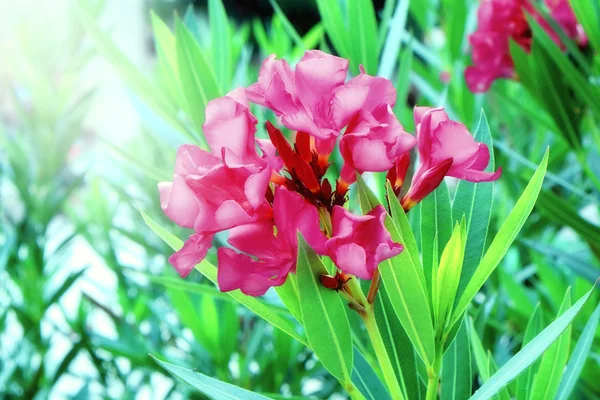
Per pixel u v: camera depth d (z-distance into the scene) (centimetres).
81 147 132
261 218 52
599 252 82
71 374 122
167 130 69
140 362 102
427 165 54
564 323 50
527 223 106
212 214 51
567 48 88
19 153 117
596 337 79
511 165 117
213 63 75
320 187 52
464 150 53
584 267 83
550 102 85
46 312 119
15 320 131
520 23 94
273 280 51
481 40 95
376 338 54
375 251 50
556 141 110
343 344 54
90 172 120
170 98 77
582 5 82
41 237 119
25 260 119
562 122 86
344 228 50
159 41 69
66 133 113
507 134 120
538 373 59
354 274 50
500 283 94
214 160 52
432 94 103
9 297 119
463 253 55
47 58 109
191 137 68
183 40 65
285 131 87
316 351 53
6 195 128
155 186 111
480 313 71
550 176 91
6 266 119
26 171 118
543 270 91
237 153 51
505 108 118
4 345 124
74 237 122
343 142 51
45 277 121
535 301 91
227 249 51
